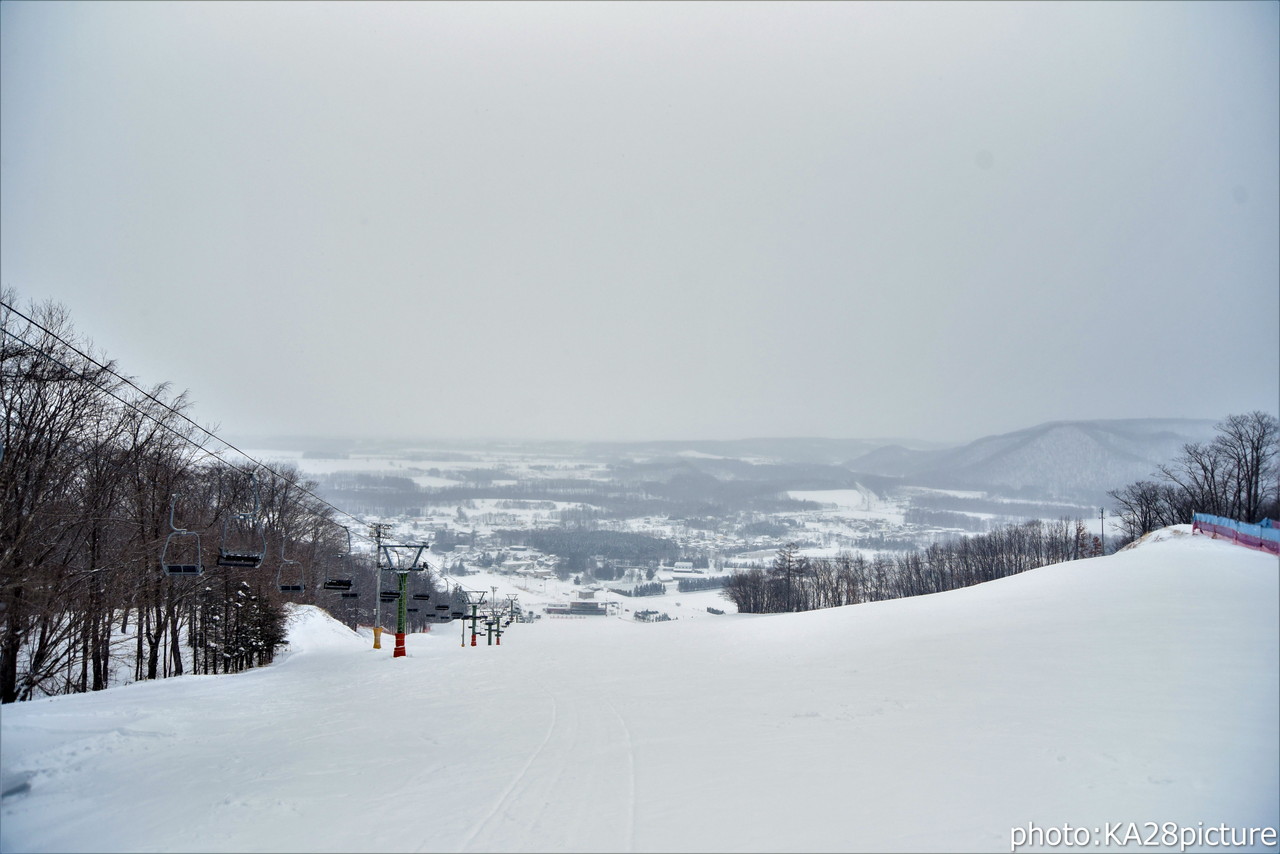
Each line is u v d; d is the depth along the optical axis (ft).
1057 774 39.75
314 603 288.71
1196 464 270.67
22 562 98.48
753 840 34.12
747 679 84.48
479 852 34.65
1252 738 42.42
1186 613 79.82
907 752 46.39
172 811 44.39
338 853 35.83
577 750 55.06
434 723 70.74
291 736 66.44
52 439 109.70
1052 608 98.84
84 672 120.67
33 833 42.55
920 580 420.36
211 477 184.44
